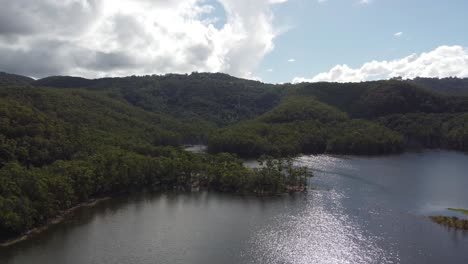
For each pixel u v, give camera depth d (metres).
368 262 136.88
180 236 159.62
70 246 147.75
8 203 151.25
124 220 177.88
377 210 194.25
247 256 142.00
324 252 145.12
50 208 169.88
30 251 142.50
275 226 171.75
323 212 191.12
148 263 135.62
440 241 153.88
